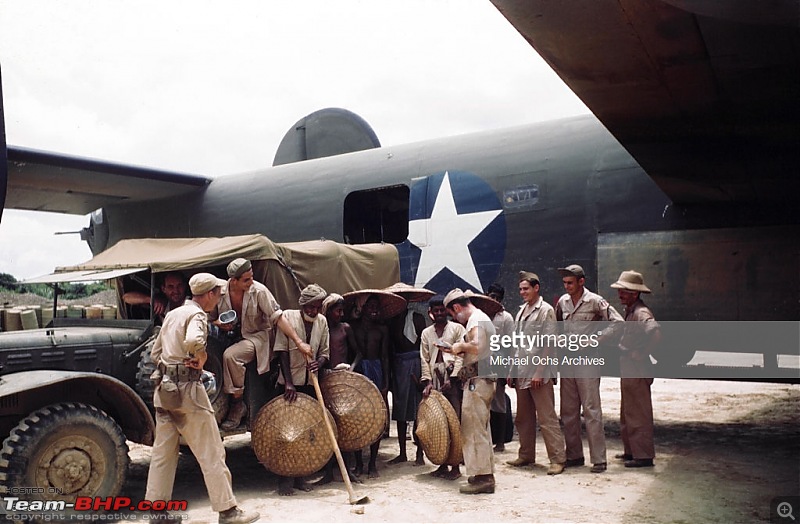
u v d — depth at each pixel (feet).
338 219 35.86
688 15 11.30
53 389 14.74
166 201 44.24
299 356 17.40
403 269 33.12
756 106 15.14
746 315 23.50
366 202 41.75
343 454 18.16
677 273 24.86
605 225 26.99
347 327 19.08
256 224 39.29
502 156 30.60
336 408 17.48
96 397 15.37
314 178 37.50
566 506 15.52
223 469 14.08
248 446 23.02
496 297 24.06
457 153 32.40
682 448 21.81
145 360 16.22
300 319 17.20
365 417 17.60
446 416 17.99
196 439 13.98
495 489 17.13
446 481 18.10
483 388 16.83
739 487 16.99
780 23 11.39
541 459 20.89
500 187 30.22
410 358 20.51
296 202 37.63
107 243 48.83
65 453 13.66
